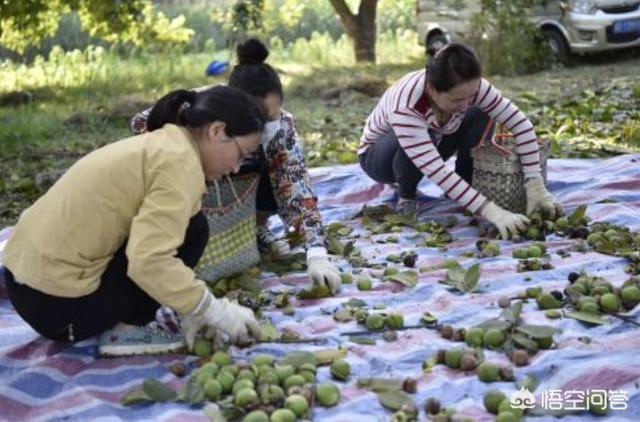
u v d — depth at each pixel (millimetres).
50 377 3199
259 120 3129
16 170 8023
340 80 12531
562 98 9844
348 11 15031
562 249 4332
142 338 3336
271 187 4199
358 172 6023
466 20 14109
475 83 4223
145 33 15070
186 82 13625
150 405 3010
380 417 2859
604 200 5094
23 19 12844
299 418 2842
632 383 2949
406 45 16516
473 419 2770
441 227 4824
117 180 2998
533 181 4688
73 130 10031
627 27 12453
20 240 3168
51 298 3115
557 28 12914
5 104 12180
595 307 3510
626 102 8883
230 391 3014
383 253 4512
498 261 4191
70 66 14656
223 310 3078
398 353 3297
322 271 3885
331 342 3416
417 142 4500
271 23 16812
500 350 3275
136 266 2885
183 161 2969
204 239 3244
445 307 3703
